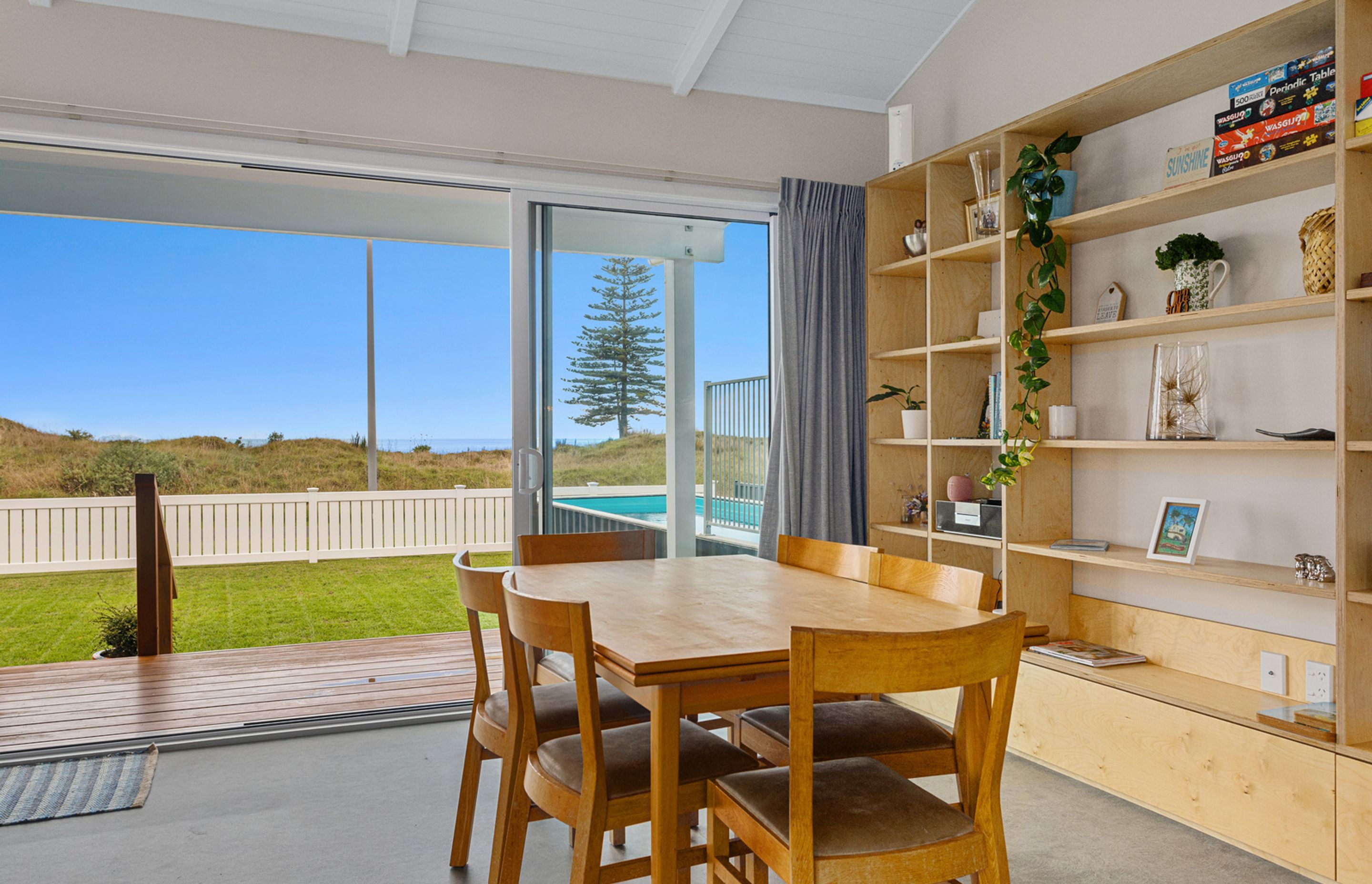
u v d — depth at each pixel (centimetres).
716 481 420
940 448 376
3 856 240
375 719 362
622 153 394
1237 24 272
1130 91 285
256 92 340
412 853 241
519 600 170
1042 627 164
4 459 1210
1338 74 214
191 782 297
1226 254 279
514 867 194
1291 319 257
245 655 497
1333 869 208
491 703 221
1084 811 267
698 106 408
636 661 146
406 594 771
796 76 418
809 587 227
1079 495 336
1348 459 211
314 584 823
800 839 133
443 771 309
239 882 224
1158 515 288
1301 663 252
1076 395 338
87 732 350
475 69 370
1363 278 213
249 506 882
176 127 330
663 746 151
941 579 210
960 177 376
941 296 372
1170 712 251
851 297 426
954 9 392
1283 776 219
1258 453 270
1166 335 298
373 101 355
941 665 135
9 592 772
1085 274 335
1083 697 281
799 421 417
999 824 147
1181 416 273
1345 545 210
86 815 268
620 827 162
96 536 841
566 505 392
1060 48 342
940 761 191
